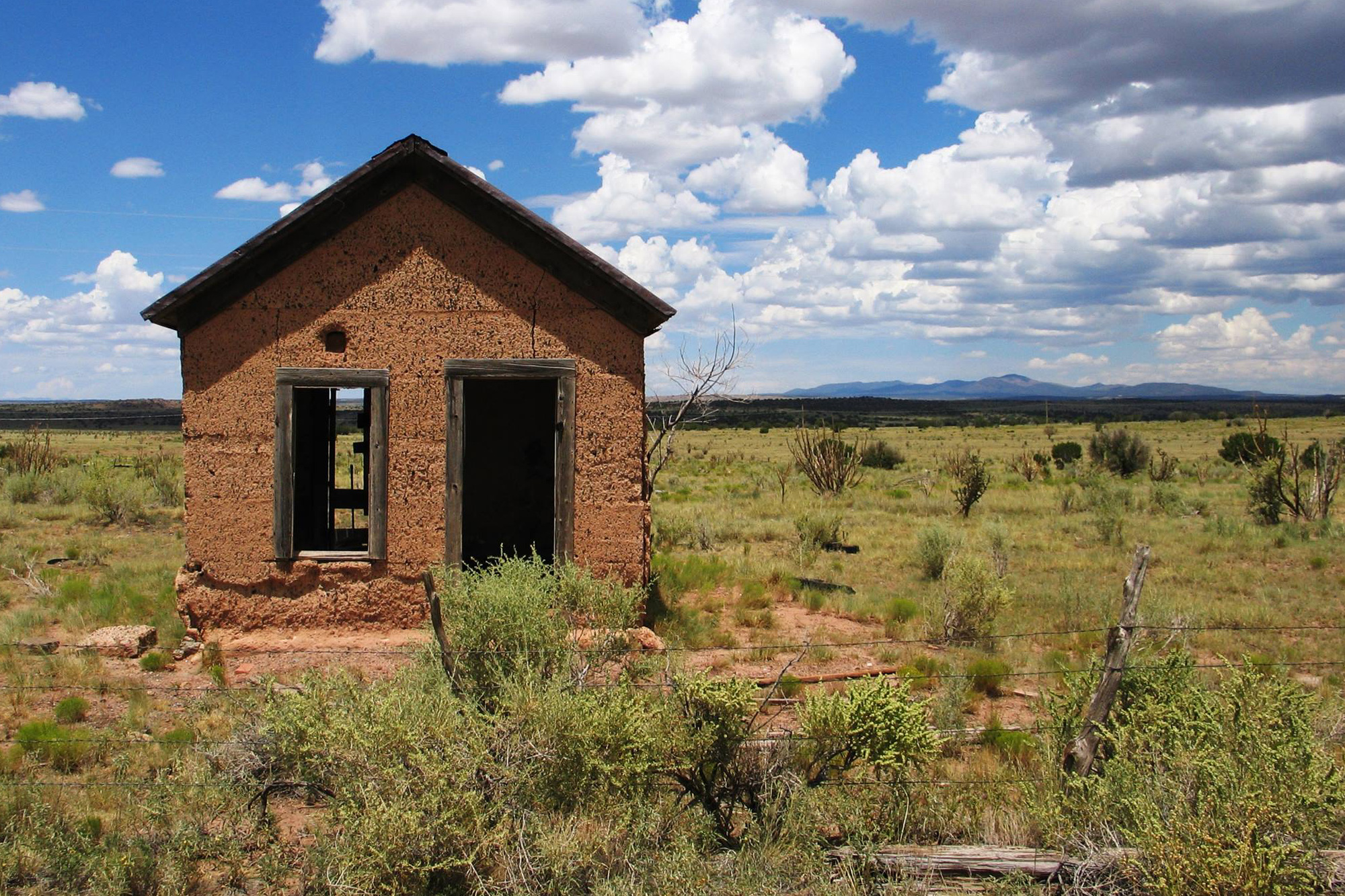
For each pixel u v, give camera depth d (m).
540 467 16.89
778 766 6.20
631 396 11.04
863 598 14.42
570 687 6.17
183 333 10.69
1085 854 5.56
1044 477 42.19
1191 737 5.97
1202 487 37.38
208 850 5.69
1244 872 5.00
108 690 9.55
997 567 16.77
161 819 5.95
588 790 5.61
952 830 6.21
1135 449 46.69
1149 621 11.40
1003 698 10.13
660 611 12.65
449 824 5.14
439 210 10.88
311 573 10.81
